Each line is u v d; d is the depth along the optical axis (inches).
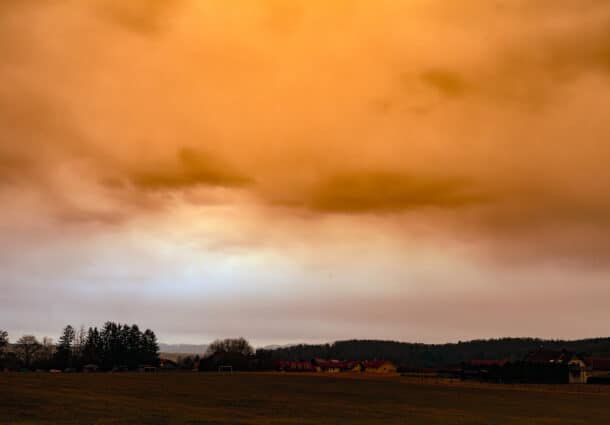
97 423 1956.2
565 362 6441.9
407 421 2295.8
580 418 2541.8
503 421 2375.7
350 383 5221.5
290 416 2368.4
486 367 6451.8
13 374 5492.1
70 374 5876.0
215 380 5162.4
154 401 2869.1
